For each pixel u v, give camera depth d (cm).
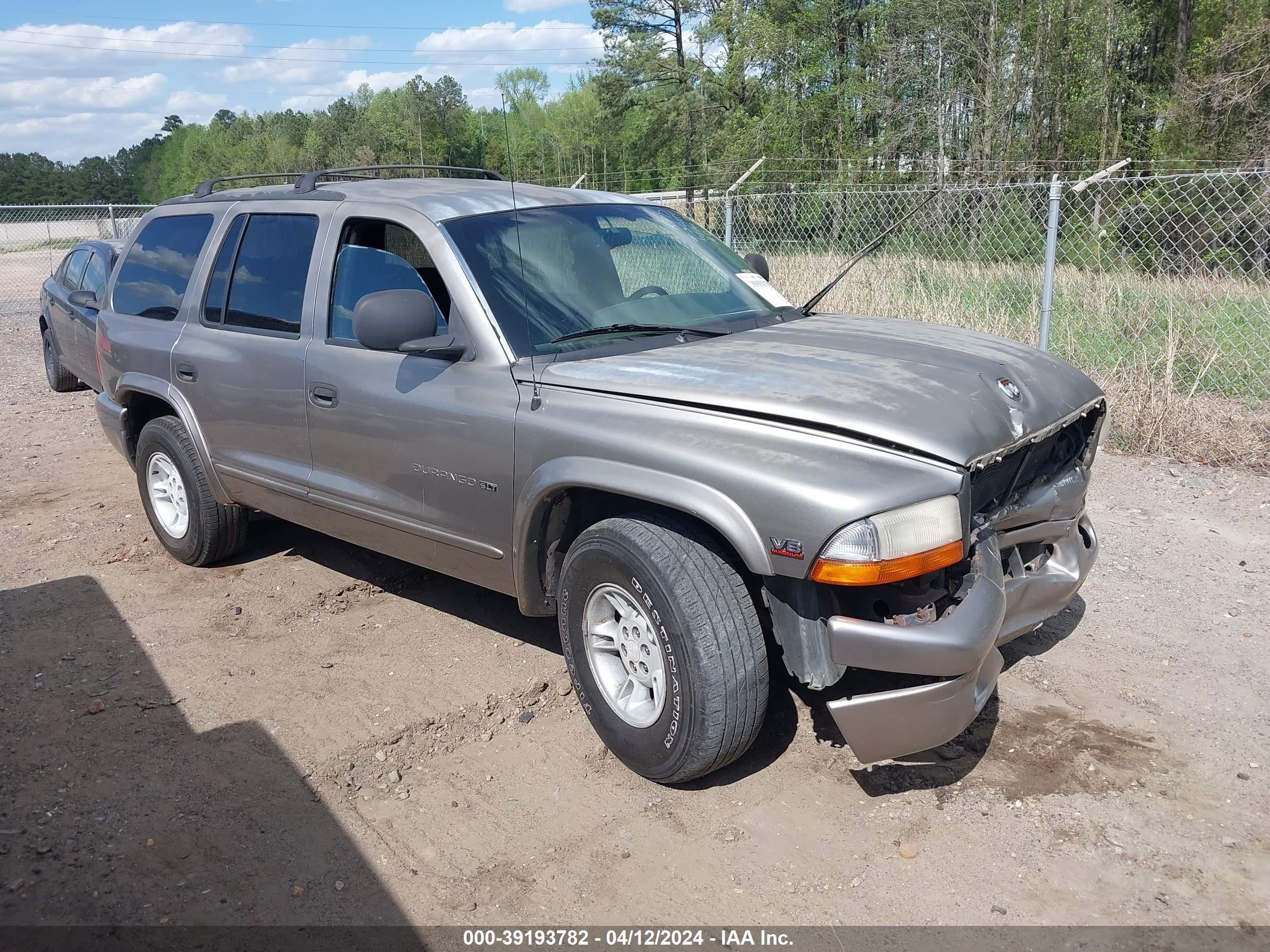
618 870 276
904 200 951
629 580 296
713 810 301
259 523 569
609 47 4378
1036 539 323
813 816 296
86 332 802
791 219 1007
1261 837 280
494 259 356
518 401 326
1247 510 545
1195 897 258
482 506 340
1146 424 661
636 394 303
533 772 325
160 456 495
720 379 301
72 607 459
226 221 459
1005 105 3247
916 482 259
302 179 435
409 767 330
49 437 790
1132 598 439
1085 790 304
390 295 324
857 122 3712
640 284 386
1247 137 2508
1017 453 300
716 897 264
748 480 269
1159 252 860
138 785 319
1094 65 3231
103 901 266
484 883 272
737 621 282
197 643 421
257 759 333
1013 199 887
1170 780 308
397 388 361
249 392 426
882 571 253
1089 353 755
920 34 3525
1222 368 737
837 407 278
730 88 4109
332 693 377
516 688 376
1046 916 253
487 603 457
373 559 513
